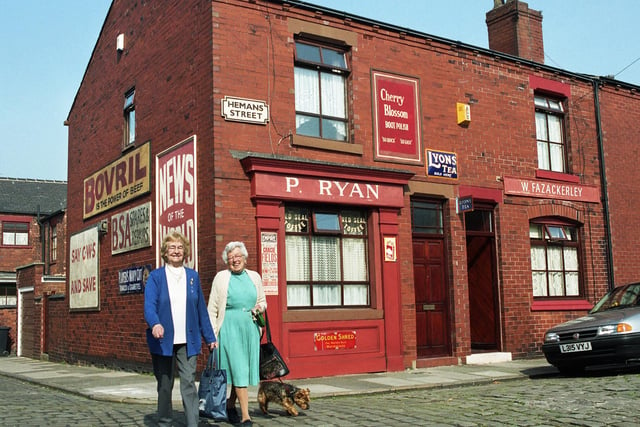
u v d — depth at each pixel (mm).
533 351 14133
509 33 16625
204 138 11195
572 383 9469
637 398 7777
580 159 15914
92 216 16312
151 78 13484
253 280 6973
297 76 12039
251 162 10852
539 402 7820
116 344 14406
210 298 6863
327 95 12383
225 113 10992
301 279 11523
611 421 6520
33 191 34469
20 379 13414
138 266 13555
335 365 11367
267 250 10945
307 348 11141
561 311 14766
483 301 14242
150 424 6930
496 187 14172
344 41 12477
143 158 13602
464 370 12055
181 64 12211
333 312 11508
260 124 11336
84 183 17000
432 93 13539
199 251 11141
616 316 10273
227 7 11297
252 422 6930
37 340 20453
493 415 7070
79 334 16578
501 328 13836
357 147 12289
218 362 6754
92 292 15836
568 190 15445
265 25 11633
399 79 13078
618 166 16719
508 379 11008
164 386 6066
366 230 12430
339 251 12047
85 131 17203
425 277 13117
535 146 15078
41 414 7711
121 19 15266
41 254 30422
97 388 10570
